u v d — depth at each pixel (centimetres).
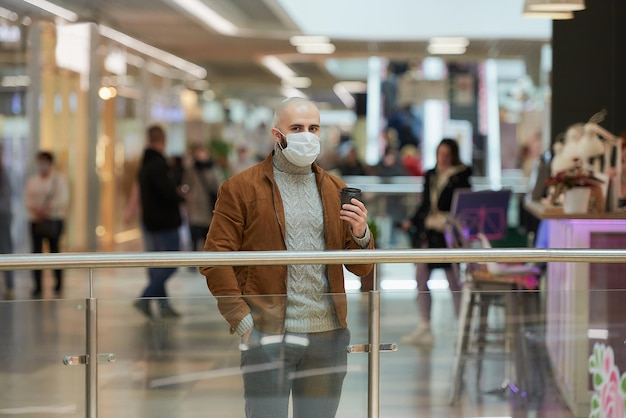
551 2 1034
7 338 564
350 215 535
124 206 2209
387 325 582
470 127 2600
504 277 888
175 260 538
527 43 2266
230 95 3131
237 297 556
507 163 2558
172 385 570
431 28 2191
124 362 570
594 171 885
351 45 2323
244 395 568
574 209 843
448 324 595
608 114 1080
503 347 602
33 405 568
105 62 2008
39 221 1520
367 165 2423
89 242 1925
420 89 2608
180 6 1833
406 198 1827
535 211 905
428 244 1135
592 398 610
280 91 3161
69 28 1806
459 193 1056
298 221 541
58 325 566
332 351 570
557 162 925
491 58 2498
